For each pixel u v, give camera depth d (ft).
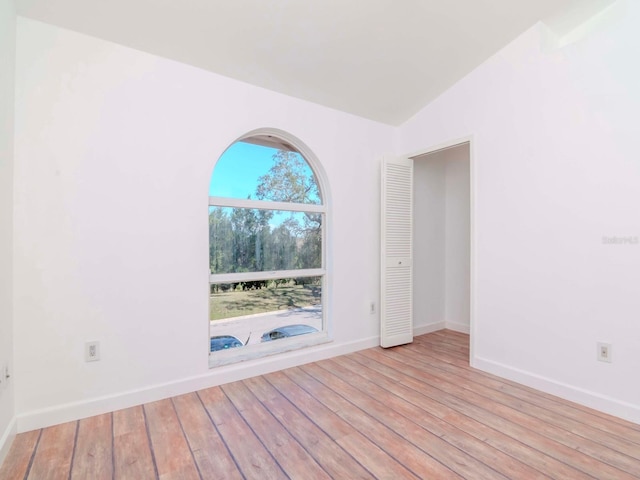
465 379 8.26
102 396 6.61
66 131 6.28
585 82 6.93
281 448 5.51
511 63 8.15
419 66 8.63
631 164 6.35
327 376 8.46
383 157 10.52
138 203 6.99
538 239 7.71
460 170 12.84
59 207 6.23
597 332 6.77
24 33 5.93
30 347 5.97
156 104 7.18
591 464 5.08
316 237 10.27
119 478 4.81
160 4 6.03
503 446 5.54
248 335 8.92
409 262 11.09
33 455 5.28
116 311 6.76
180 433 5.93
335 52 7.81
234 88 8.21
